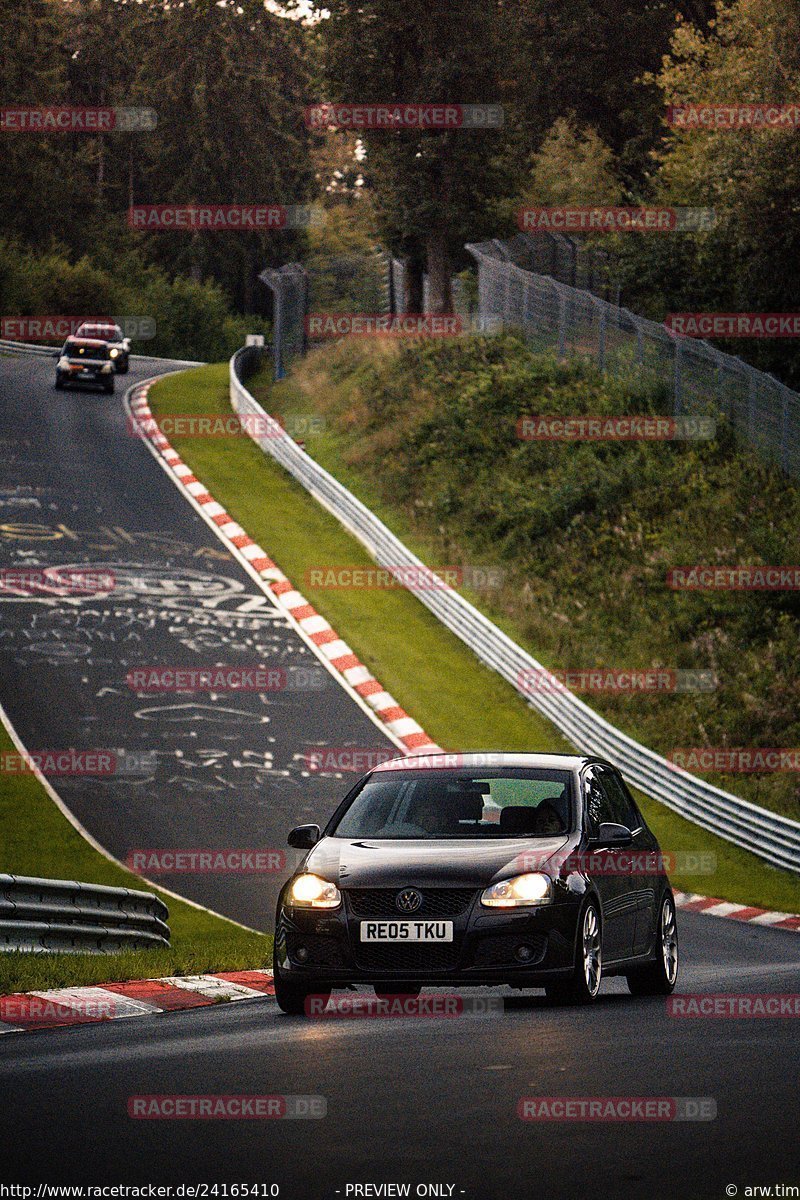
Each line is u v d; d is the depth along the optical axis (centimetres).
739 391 15238
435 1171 1923
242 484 16912
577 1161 1977
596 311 17688
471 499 16000
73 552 13888
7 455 17050
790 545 13162
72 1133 2161
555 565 14425
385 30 19688
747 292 16200
